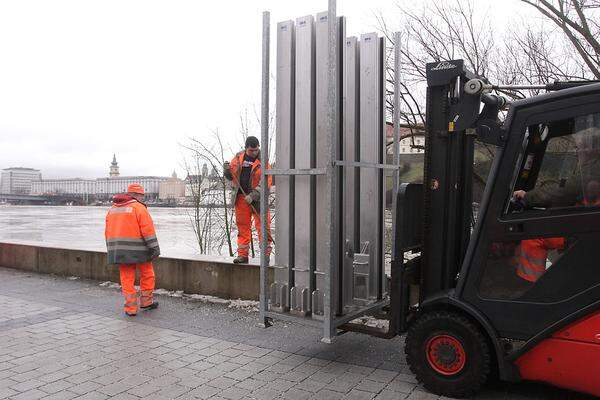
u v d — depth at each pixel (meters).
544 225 3.76
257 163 7.17
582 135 3.69
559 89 4.18
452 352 4.08
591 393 3.66
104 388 4.41
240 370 4.79
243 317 6.62
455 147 4.38
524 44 9.68
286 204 4.98
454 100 4.29
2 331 6.09
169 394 4.27
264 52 5.04
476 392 4.13
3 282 9.12
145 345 5.55
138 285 8.62
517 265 3.90
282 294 4.99
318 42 4.72
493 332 3.93
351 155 5.19
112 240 6.71
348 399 4.12
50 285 8.85
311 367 4.84
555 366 3.73
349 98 5.21
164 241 16.34
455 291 4.16
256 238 8.96
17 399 4.19
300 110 4.83
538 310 3.79
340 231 4.83
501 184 3.95
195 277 7.84
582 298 3.62
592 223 3.60
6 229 29.61
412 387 4.34
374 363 4.93
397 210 4.47
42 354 5.27
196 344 5.57
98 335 5.92
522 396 4.11
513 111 3.90
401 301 4.50
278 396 4.20
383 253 5.39
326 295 4.55
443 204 4.43
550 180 3.81
